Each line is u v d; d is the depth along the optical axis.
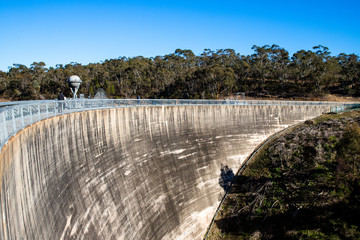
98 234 23.31
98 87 82.38
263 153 49.69
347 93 88.56
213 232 36.81
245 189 42.06
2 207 11.92
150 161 35.66
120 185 29.25
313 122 59.31
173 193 36.28
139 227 28.81
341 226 30.42
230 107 49.75
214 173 43.69
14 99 73.31
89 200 24.00
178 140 41.12
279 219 34.56
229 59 122.12
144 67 101.62
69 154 23.19
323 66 84.81
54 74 82.19
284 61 104.56
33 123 18.14
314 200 34.81
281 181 40.41
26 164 16.06
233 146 49.09
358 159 37.56
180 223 34.75
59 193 20.23
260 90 93.00
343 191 34.84
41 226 16.53
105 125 29.64
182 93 88.81
